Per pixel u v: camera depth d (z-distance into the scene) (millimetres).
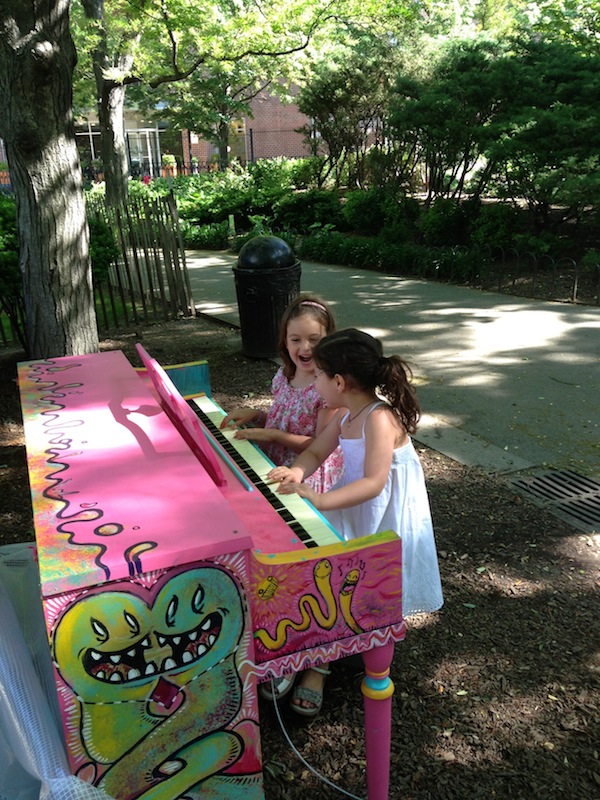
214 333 8305
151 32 12539
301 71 17109
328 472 2744
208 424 3004
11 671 1692
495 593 3117
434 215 12914
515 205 12094
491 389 5777
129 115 38594
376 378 2277
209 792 1815
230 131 34719
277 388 2990
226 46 11594
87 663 1556
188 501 1771
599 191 9953
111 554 1522
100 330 8664
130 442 2150
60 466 1986
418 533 2473
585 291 9305
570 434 4816
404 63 15000
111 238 8242
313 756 2301
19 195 5250
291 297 6945
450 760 2250
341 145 19906
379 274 11797
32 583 2176
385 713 1960
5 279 6660
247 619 1690
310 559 1761
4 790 1593
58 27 4957
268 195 19484
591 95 10844
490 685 2570
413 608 2541
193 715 1713
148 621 1577
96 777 1663
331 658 1866
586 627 2871
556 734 2338
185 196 21516
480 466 4371
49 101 5059
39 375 2898
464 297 9508
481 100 11781
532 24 15672
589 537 3541
